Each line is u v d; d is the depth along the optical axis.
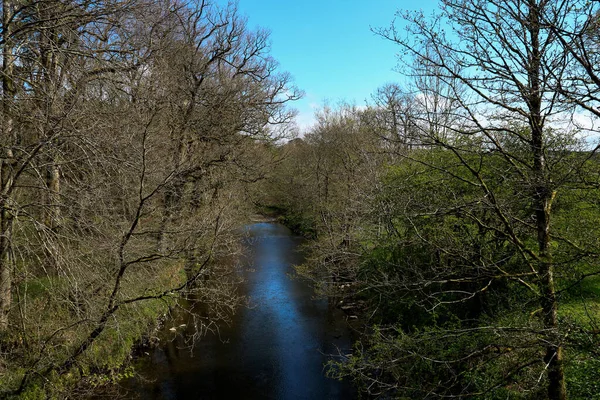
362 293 15.35
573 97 4.88
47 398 8.44
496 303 8.84
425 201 7.41
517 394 6.33
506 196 6.66
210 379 11.45
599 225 6.63
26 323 8.97
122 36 9.74
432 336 6.36
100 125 7.67
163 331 14.27
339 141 26.64
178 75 17.41
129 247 9.59
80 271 8.09
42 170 8.55
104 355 10.66
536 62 5.31
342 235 16.33
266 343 13.73
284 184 36.53
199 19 20.20
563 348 5.39
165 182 8.95
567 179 5.13
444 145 6.04
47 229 7.30
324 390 11.02
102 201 8.44
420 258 10.34
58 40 9.12
